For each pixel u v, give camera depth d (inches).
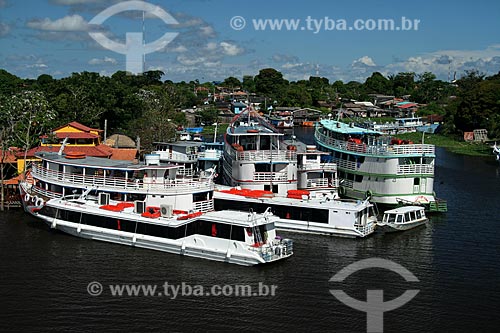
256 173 2256.4
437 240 1984.5
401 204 2351.1
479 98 5718.5
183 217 1765.5
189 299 1434.5
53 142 3053.6
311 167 2375.7
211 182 2039.9
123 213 1851.6
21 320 1306.6
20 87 6008.9
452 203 2605.8
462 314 1368.1
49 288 1488.7
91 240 1895.9
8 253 1752.0
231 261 1681.8
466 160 4227.4
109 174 2086.6
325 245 1899.6
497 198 2733.8
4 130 2817.4
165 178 2059.5
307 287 1521.9
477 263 1737.2
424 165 2372.0
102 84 4579.2
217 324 1299.2
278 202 2078.0
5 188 2434.8
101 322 1302.9
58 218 1952.5
